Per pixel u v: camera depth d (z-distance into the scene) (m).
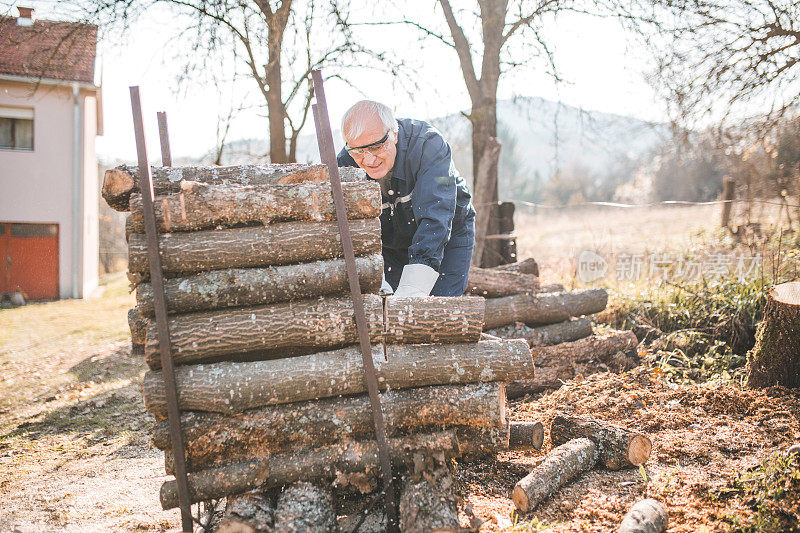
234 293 2.59
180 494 2.46
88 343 9.48
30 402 5.98
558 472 2.91
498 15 8.39
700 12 7.61
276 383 2.55
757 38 7.69
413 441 2.67
